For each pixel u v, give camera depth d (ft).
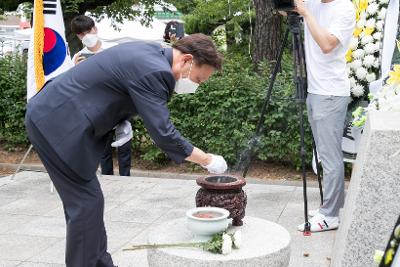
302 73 14.17
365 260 7.84
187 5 47.26
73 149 9.07
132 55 8.95
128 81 8.81
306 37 14.46
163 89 8.79
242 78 23.38
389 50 15.26
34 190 19.27
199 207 9.23
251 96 22.98
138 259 12.50
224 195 9.32
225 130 23.61
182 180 20.99
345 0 13.73
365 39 16.39
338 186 14.32
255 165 24.34
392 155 7.66
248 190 19.27
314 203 17.46
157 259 8.41
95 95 9.07
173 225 9.68
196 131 24.26
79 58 18.76
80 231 9.53
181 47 9.09
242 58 30.35
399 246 4.62
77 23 18.62
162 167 25.43
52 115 9.15
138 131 25.26
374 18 16.39
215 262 7.91
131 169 25.31
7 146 27.35
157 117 8.67
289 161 24.12
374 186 7.79
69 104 9.08
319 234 14.26
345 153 16.99
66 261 9.82
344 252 7.92
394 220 7.70
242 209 9.53
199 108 23.86
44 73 17.85
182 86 9.36
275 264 8.30
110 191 19.13
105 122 9.20
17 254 12.96
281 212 16.40
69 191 9.48
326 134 14.08
